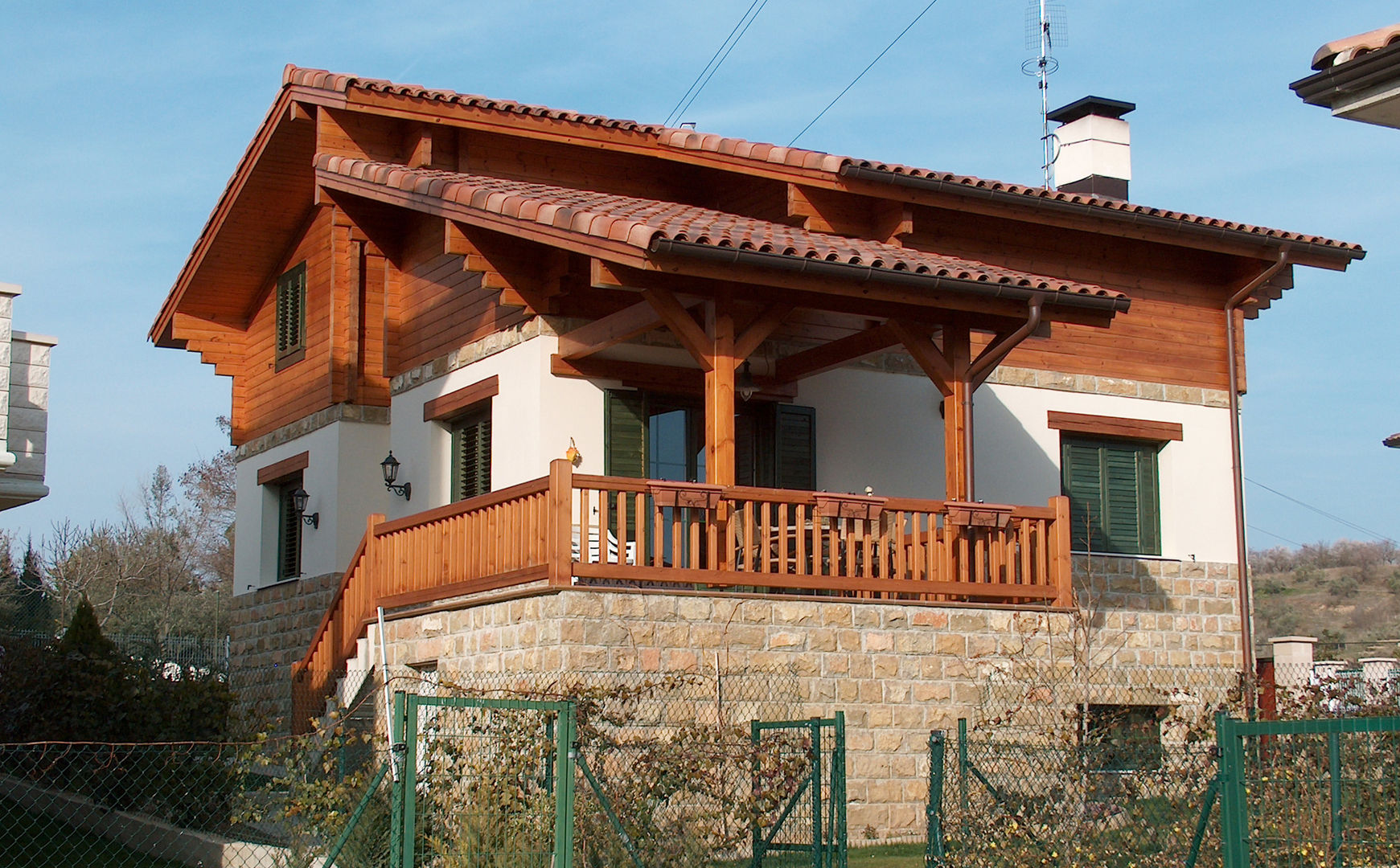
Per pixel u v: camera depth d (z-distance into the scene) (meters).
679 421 15.65
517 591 11.98
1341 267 18.19
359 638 14.70
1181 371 18.09
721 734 10.39
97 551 41.00
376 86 16.20
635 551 12.03
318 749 12.74
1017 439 17.05
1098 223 16.70
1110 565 17.14
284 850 10.87
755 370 15.49
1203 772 9.34
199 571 50.50
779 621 12.38
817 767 9.54
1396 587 54.84
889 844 12.30
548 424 14.70
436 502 16.59
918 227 16.50
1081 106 20.53
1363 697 13.11
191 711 14.06
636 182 17.69
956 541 13.51
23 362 13.54
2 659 14.16
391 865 8.85
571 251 12.78
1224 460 18.16
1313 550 66.81
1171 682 16.89
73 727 13.41
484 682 12.30
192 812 12.34
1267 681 16.73
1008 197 15.94
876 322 16.53
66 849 11.98
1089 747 9.93
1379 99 8.88
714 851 9.98
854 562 12.87
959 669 13.08
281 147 17.81
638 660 11.72
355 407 18.25
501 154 16.94
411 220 17.81
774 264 12.19
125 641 26.03
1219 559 17.91
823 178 15.48
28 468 13.44
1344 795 8.74
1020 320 13.95
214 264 20.28
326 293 18.80
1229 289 18.44
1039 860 8.99
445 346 16.75
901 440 16.52
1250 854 7.56
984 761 11.24
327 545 18.14
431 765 10.30
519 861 9.02
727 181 17.38
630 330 13.38
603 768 9.67
